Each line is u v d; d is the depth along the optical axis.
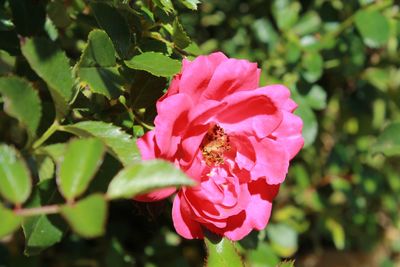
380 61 0.63
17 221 0.30
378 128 0.67
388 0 0.53
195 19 0.61
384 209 0.72
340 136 0.68
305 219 0.69
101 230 0.29
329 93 0.64
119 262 0.52
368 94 0.65
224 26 0.62
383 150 0.49
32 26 0.42
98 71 0.37
